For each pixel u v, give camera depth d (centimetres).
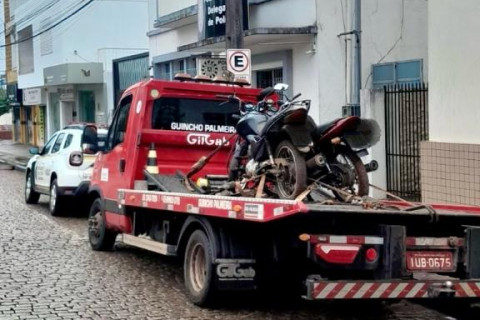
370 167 770
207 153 1025
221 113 1029
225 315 759
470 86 1105
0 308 775
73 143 1493
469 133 1112
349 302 823
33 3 4059
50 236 1258
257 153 792
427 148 1192
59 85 3719
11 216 1515
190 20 2136
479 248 701
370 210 665
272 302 826
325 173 747
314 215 643
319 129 747
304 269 754
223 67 1363
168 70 2412
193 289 801
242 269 752
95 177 1141
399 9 1652
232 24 1343
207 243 768
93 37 3572
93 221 1126
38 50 4019
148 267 1003
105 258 1065
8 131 5566
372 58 1636
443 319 766
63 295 836
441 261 700
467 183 1109
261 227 734
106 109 3378
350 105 1572
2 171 2808
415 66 1538
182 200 804
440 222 707
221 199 725
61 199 1487
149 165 982
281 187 750
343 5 1606
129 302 806
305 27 1588
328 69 1602
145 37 3650
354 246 671
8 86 5009
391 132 1425
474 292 678
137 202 926
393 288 660
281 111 752
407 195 1395
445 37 1154
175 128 1005
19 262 1027
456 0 1126
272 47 1748
